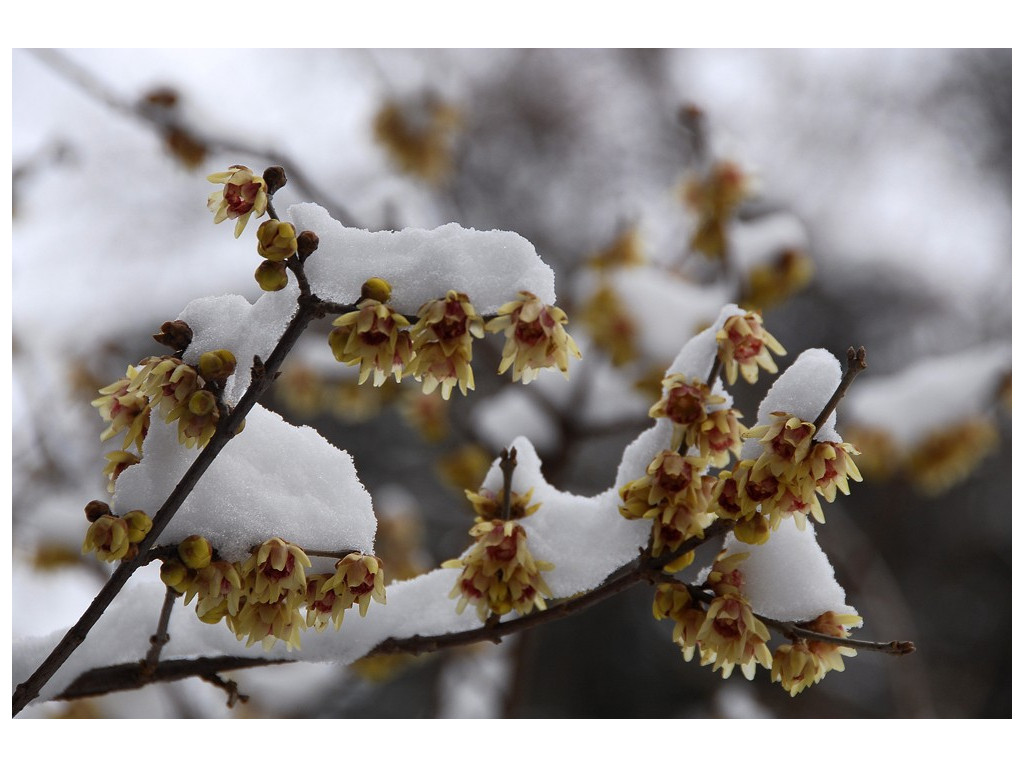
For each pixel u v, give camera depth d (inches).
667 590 57.3
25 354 172.1
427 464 250.2
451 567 59.9
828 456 52.3
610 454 251.1
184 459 54.5
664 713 266.2
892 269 301.0
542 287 51.5
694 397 57.9
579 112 319.9
